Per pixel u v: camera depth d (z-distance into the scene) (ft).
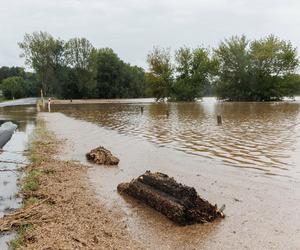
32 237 23.27
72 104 225.76
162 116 113.19
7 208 29.45
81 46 308.81
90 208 28.91
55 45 296.51
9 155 51.13
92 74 313.94
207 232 24.40
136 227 25.39
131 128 80.84
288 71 219.61
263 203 29.43
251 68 222.69
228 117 104.94
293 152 49.26
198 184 35.12
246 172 39.37
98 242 22.70
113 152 52.08
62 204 29.66
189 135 67.41
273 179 36.35
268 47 215.92
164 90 241.14
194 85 238.68
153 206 28.78
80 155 50.26
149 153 50.88
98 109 163.43
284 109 137.90
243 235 23.80
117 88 351.46
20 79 437.58
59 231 24.21
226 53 227.61
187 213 25.98
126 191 32.53
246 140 60.23
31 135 70.74
